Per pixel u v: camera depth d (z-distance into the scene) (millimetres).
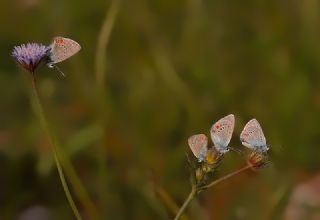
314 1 1849
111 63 1825
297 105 1721
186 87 1678
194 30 1832
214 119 1668
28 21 1945
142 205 1482
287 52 1820
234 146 1565
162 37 1868
